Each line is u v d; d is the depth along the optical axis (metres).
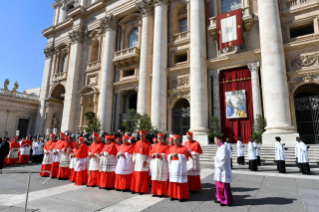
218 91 18.89
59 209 5.05
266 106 15.08
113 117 25.28
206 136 16.92
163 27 22.25
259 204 5.19
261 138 15.13
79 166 7.90
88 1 34.09
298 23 16.75
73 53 30.67
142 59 23.05
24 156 14.21
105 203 5.53
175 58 22.67
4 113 32.06
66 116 28.36
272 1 16.17
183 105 23.84
